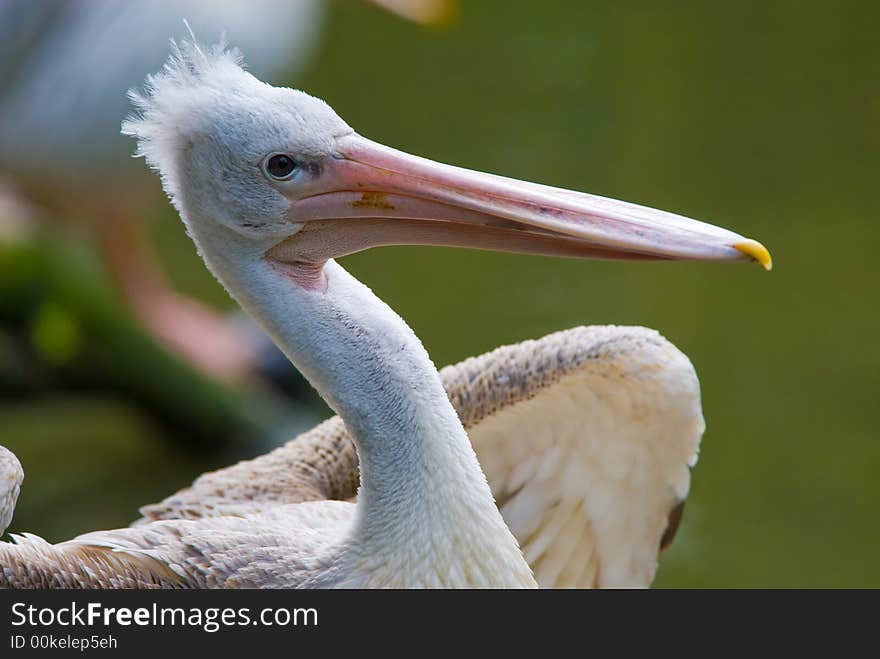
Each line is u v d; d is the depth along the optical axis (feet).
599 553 27.89
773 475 44.68
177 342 49.65
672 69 71.61
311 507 24.38
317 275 22.17
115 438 49.55
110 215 49.29
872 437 45.83
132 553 22.08
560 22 77.00
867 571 39.86
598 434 27.09
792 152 63.98
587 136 65.41
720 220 58.39
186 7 47.16
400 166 21.85
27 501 45.11
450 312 51.88
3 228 48.24
